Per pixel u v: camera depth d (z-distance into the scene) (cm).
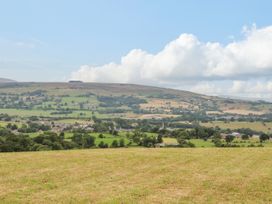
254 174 3284
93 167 3491
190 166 3638
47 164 3619
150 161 3872
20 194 2483
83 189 2650
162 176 3145
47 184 2781
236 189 2739
